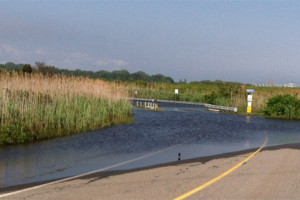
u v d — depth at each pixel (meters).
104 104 27.16
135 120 29.72
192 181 9.19
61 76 26.58
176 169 10.84
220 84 60.62
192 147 16.62
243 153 14.27
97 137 18.75
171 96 68.62
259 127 28.30
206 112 43.78
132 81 84.94
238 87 58.38
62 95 22.84
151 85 78.62
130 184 8.85
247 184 8.91
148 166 11.52
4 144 15.62
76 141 17.17
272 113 39.81
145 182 9.07
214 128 26.27
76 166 11.68
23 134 16.41
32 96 20.64
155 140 18.75
